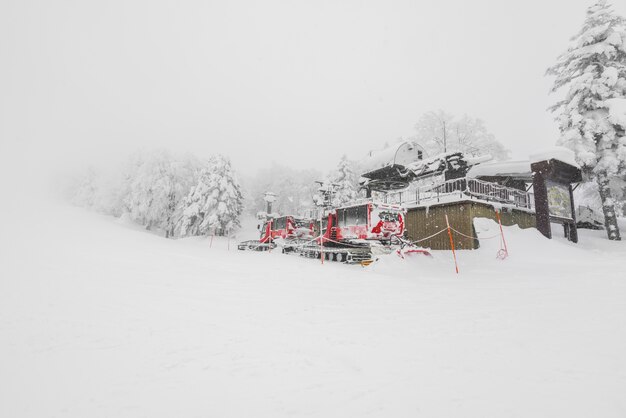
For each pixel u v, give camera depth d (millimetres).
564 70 22766
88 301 5797
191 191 39906
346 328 4875
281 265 11812
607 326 4750
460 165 21266
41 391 2918
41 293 6051
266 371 3408
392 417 2549
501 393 2910
